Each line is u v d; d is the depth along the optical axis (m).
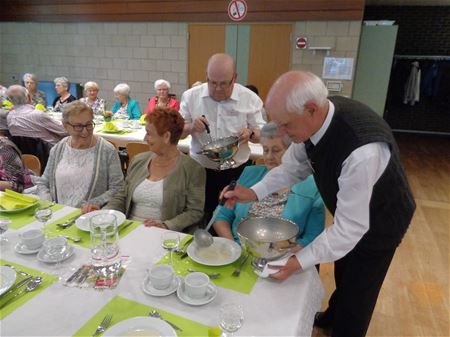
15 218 1.48
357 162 1.01
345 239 1.03
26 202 1.57
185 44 5.11
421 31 6.86
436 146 6.38
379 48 4.69
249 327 0.89
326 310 1.79
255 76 4.89
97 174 1.89
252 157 2.55
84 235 1.34
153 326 0.86
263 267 1.12
